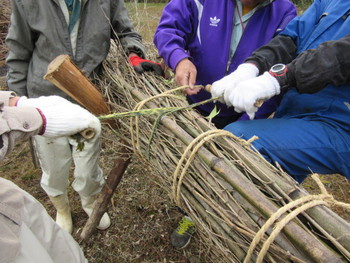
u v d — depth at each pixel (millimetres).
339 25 1245
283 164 1171
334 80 1079
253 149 1157
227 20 1646
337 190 2438
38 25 1524
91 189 2033
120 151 1813
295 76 1113
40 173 2697
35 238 1056
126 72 1737
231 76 1268
